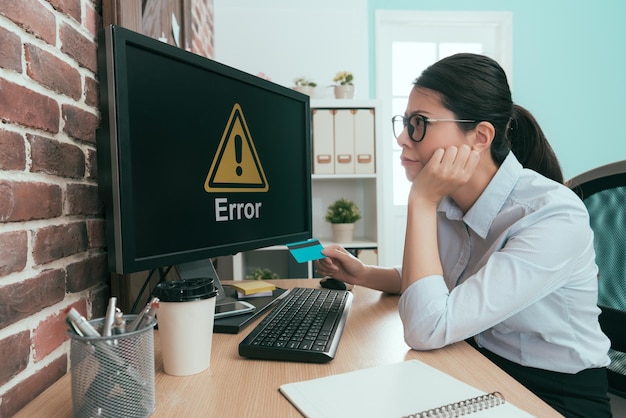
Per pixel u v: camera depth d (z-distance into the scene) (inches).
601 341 32.9
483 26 121.9
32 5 24.5
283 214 43.8
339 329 30.6
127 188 26.5
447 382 22.6
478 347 35.8
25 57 24.0
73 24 29.7
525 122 40.4
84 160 31.0
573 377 31.4
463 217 36.4
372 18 115.3
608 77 123.8
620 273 41.1
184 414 20.0
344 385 22.3
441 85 32.6
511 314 28.5
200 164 33.2
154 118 29.1
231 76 35.7
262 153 40.4
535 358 31.9
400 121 38.2
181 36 69.4
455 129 32.8
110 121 25.8
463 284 29.5
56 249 26.7
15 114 22.9
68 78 28.9
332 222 97.0
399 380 22.9
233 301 37.6
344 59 109.0
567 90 123.1
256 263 103.3
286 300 37.6
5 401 21.6
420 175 33.0
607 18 122.6
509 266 28.6
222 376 24.2
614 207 41.4
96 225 32.5
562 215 30.2
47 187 25.9
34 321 24.3
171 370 24.3
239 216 37.5
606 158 125.3
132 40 26.7
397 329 32.5
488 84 32.7
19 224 23.2
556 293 31.2
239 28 107.0
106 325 19.6
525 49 121.2
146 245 28.6
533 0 120.6
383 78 119.6
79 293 29.8
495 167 34.8
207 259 37.5
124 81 26.2
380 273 43.4
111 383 18.7
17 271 22.9
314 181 107.0
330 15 108.3
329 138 93.6
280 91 42.3
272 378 23.9
